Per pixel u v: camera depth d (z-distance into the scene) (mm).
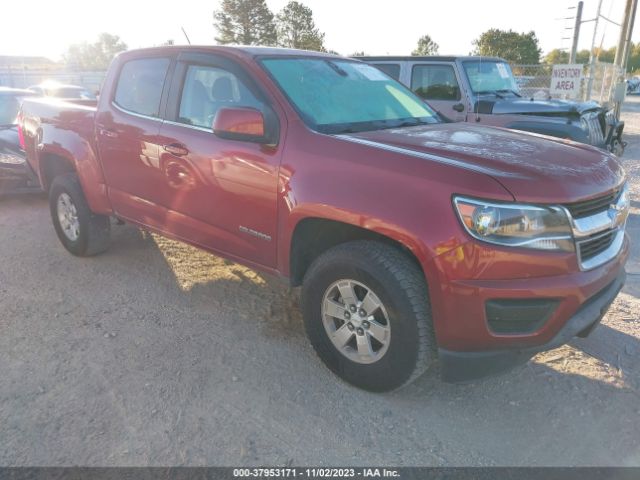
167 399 3047
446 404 3074
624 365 3459
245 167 3420
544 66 15273
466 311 2633
